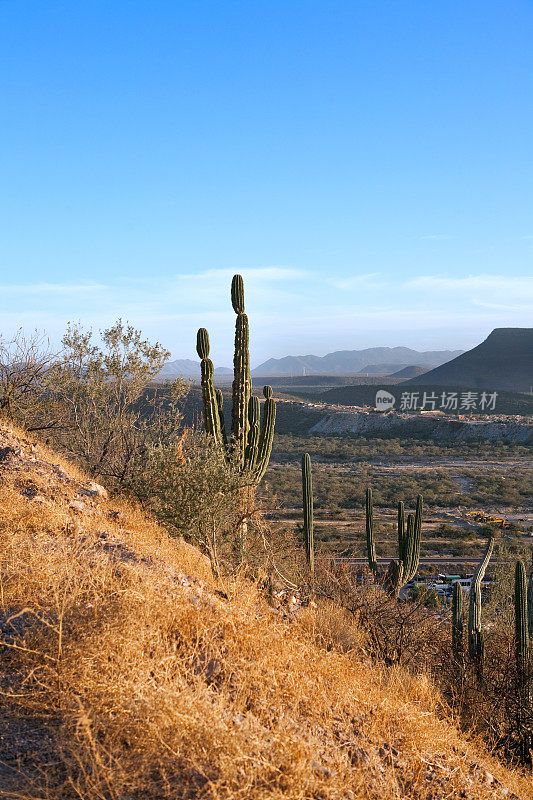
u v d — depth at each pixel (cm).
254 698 334
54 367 1223
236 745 264
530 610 1023
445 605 1903
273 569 910
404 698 511
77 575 387
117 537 559
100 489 766
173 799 239
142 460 1098
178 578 464
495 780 420
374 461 10650
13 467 694
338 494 6694
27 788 227
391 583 1470
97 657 298
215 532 834
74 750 248
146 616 348
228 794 237
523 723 767
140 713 271
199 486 836
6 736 261
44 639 321
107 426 1169
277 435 15325
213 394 1131
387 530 4803
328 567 1090
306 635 528
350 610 925
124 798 232
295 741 289
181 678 312
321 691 372
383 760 356
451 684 832
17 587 366
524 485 7494
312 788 267
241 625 388
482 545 4609
